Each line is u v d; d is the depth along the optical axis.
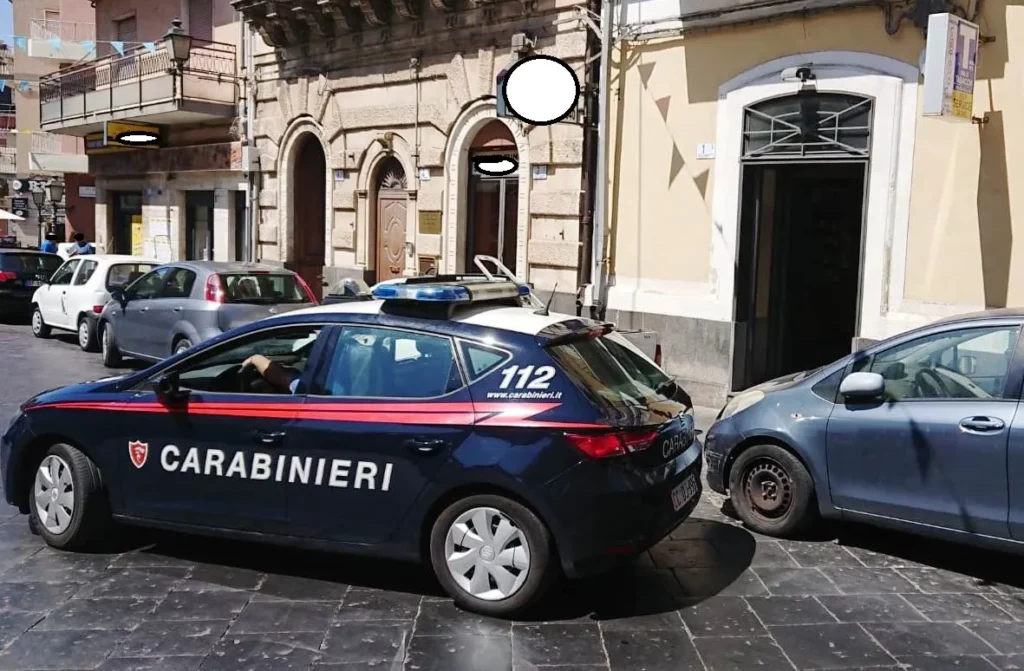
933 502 5.25
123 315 12.22
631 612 4.70
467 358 4.75
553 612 4.68
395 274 15.02
